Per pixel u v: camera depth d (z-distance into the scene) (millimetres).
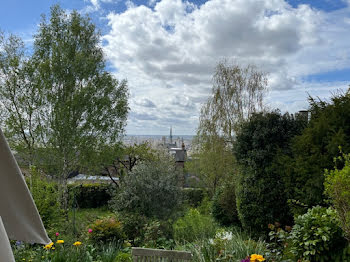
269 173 6164
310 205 5023
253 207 6305
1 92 10758
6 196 1719
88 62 11758
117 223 6484
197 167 14031
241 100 13562
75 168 12273
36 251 4566
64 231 6359
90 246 5062
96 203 14203
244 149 6840
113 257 4863
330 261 3449
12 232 1795
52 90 11461
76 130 11430
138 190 7504
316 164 5012
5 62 10852
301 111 6789
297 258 3695
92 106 11664
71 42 11945
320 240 3414
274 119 6648
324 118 5117
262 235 6086
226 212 8359
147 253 2617
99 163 12422
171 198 7684
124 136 12586
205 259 3986
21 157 11117
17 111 11070
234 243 4383
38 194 6297
